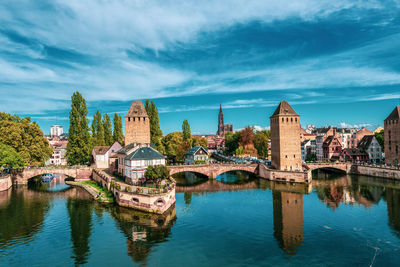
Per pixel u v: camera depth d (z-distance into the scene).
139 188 51.03
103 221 45.06
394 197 60.22
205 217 47.41
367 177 87.38
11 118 81.62
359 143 122.56
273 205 55.19
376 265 30.45
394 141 89.44
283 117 87.88
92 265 31.02
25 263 31.53
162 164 63.47
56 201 58.41
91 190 68.00
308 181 77.94
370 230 40.78
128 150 67.81
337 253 33.50
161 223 44.19
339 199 59.47
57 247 35.66
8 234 40.00
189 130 131.75
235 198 61.38
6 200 59.75
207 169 86.69
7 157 68.06
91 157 94.56
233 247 35.41
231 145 144.88
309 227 42.31
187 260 32.03
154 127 102.88
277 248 35.00
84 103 87.56
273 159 93.50
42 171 81.50
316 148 132.38
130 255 33.38
